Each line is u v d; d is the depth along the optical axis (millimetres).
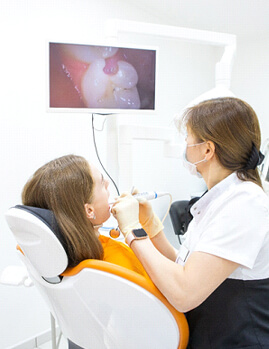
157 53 1312
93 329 790
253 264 754
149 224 1097
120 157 1404
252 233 749
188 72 2932
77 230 780
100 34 2119
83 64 1213
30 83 1791
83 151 2109
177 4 2291
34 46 1781
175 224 2600
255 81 3027
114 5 2191
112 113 1292
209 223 804
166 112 2766
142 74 1304
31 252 724
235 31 2824
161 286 727
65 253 699
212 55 3189
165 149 1486
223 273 742
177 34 1500
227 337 821
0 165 1723
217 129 845
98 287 714
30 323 1984
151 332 750
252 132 862
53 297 801
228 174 904
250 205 772
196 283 721
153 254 779
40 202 797
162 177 2883
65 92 1206
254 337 806
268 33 2865
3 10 1631
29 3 1729
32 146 1844
